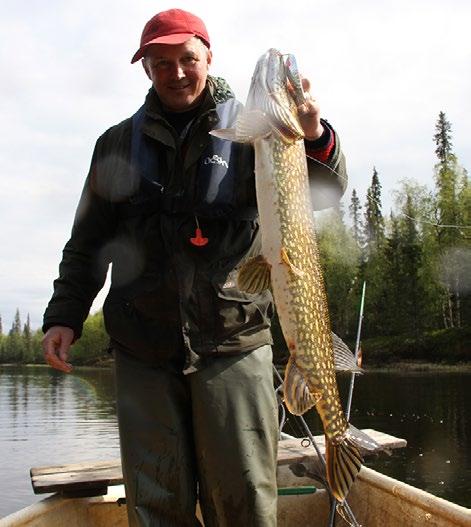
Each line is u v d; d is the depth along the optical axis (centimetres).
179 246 160
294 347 149
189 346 156
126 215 168
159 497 158
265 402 159
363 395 1334
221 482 155
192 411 159
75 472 214
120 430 163
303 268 149
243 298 159
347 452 153
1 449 1009
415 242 2498
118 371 167
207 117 163
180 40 159
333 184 161
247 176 163
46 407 1728
